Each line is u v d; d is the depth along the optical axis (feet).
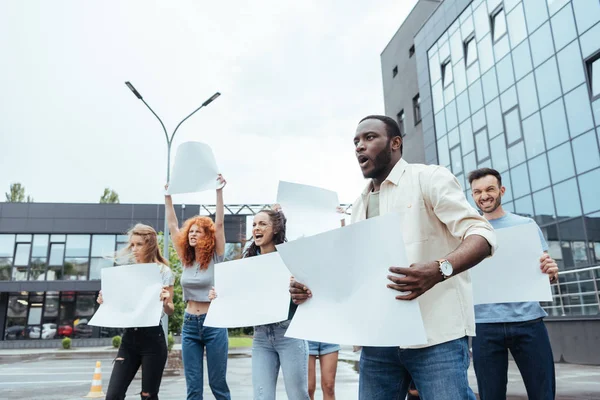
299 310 5.77
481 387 9.93
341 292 5.50
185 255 13.07
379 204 6.64
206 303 12.55
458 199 5.73
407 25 77.92
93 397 22.95
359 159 6.64
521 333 9.46
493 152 51.83
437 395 5.69
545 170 43.78
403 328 5.01
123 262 13.05
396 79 81.25
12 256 87.25
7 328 83.46
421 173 6.23
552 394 9.38
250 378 28.40
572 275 39.01
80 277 87.61
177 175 12.73
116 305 11.30
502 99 50.52
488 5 53.47
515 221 11.09
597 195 37.99
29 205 88.48
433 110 65.67
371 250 5.35
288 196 12.17
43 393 24.77
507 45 49.90
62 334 84.07
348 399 19.16
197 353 12.41
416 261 5.94
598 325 27.71
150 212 91.15
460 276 6.10
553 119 43.09
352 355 44.70
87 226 88.94
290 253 5.68
